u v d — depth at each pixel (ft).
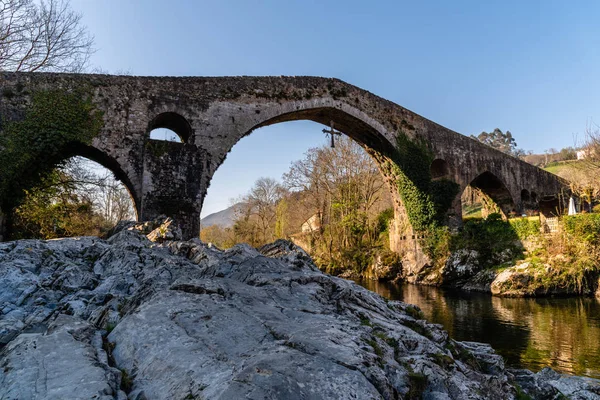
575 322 47.26
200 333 14.58
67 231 76.64
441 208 91.25
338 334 14.64
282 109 73.26
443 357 16.58
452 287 85.30
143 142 59.21
